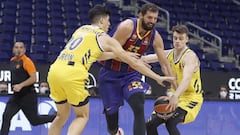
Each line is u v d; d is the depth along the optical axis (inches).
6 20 767.1
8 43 692.1
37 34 743.7
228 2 1017.5
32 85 370.3
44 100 418.0
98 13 260.5
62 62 253.3
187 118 301.6
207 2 994.7
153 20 256.7
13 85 365.7
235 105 462.9
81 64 250.8
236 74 604.4
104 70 280.4
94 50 250.7
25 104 366.3
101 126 425.4
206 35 866.1
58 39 727.7
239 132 463.5
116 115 287.7
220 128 457.1
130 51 266.2
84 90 252.8
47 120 374.3
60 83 249.8
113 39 250.4
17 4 825.5
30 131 413.7
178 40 297.6
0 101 410.0
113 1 927.0
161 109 279.7
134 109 257.1
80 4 872.3
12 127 410.3
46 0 856.3
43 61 637.3
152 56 315.0
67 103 265.3
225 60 818.8
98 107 425.7
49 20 798.5
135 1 914.7
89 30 255.6
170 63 304.5
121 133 306.0
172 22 885.2
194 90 306.2
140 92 261.0
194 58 296.2
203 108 452.1
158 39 272.4
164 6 940.0
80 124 255.4
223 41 858.1
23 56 366.9
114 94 278.8
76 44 253.8
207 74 596.7
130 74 272.2
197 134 448.5
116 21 818.2
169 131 294.4
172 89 296.2
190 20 906.7
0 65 510.9
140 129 249.8
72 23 794.2
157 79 245.3
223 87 580.1
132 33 260.5
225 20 941.2
